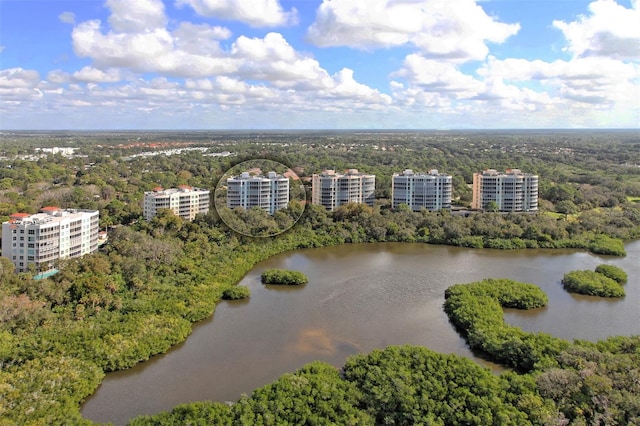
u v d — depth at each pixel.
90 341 131.38
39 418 100.12
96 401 113.94
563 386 106.94
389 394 107.00
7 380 111.94
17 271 191.88
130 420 101.00
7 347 127.19
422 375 113.50
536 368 118.44
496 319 152.38
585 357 119.19
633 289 196.38
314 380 112.56
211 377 124.94
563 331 154.25
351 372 117.50
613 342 130.50
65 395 109.88
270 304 177.62
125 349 130.25
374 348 141.75
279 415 102.19
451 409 102.81
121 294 167.75
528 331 153.75
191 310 159.75
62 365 119.75
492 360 132.62
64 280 162.88
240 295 181.88
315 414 102.00
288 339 147.50
